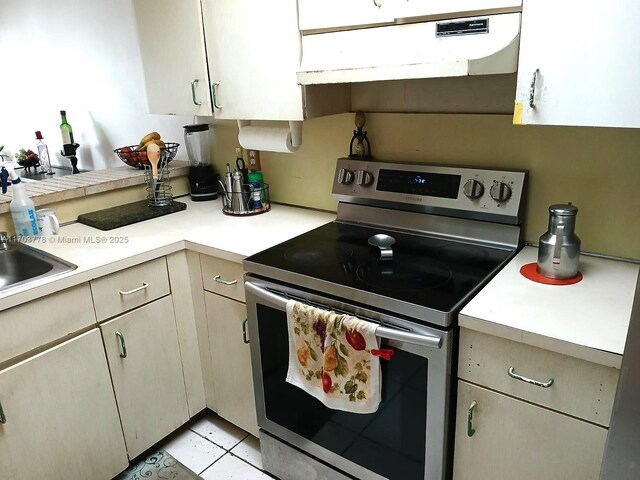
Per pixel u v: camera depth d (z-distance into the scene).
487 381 1.24
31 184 2.17
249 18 1.68
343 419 1.52
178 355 1.96
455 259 1.54
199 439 2.11
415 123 1.76
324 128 2.01
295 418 1.67
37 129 3.64
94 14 2.79
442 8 1.28
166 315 1.88
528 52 1.19
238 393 1.95
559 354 1.11
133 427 1.85
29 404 1.52
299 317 1.44
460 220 1.69
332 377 1.41
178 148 2.63
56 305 1.54
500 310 1.21
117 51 2.74
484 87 1.61
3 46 3.61
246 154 2.26
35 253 1.74
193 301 1.96
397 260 1.55
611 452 0.80
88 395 1.68
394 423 1.40
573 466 1.18
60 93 3.28
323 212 2.13
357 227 1.89
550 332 1.11
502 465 1.29
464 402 1.30
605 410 1.09
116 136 3.00
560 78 1.17
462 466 1.37
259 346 1.69
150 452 2.03
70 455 1.67
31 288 1.46
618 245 1.49
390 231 1.82
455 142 1.70
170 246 1.81
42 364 1.53
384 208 1.85
